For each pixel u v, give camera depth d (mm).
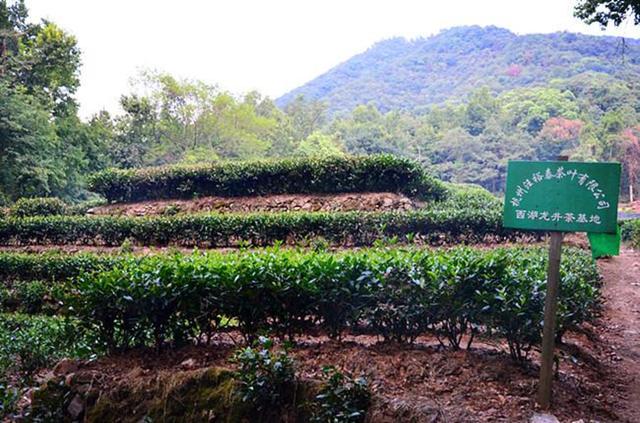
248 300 4812
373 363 4445
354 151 43688
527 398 3998
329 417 3801
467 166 39094
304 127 52188
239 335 5574
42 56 27500
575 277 5570
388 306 4785
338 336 5074
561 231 3871
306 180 16016
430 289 4590
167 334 5020
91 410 4488
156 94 34688
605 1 8312
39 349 7145
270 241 12898
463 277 4492
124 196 18500
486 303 4434
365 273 4723
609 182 3758
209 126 34844
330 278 4820
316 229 12523
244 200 16453
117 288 4812
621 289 10984
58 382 4688
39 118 23625
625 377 5301
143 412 4383
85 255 11820
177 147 34656
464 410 3734
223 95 35625
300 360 4621
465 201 15211
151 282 4793
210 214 14188
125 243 13727
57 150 26297
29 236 15258
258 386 4086
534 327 4301
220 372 4375
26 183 23438
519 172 3980
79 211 18219
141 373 4633
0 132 22188
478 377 4230
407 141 45438
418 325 4879
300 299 4852
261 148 36250
